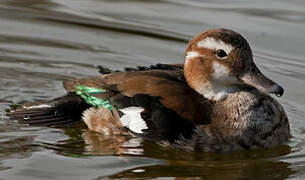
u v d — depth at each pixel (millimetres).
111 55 18016
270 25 19234
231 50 13070
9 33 18906
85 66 17438
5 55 17703
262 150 13508
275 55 17953
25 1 20969
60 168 12578
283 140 13773
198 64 13383
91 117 14180
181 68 14289
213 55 13203
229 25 19125
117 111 13633
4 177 12156
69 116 14211
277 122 13609
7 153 13125
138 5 20969
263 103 13562
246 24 19234
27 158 12938
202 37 13328
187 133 13125
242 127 13305
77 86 14211
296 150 13633
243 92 13555
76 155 13188
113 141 13844
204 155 13266
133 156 13242
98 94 13812
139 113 13352
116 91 13680
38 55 17828
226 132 13227
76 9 20641
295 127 14719
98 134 14133
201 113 13219
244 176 12617
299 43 18406
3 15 19859
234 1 21016
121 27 19516
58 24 19594
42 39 18688
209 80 13375
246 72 13203
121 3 21156
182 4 20906
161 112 13188
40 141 13742
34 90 16094
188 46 13578
